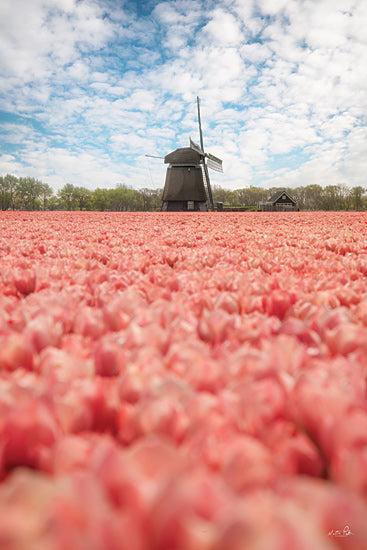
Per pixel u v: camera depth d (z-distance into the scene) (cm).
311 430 114
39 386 140
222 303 262
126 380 135
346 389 129
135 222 1939
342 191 12625
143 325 216
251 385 126
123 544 67
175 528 67
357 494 85
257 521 64
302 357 161
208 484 74
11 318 219
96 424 122
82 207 13900
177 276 400
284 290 305
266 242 859
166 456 86
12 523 67
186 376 141
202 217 2725
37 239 911
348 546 67
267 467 92
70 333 223
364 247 724
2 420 106
